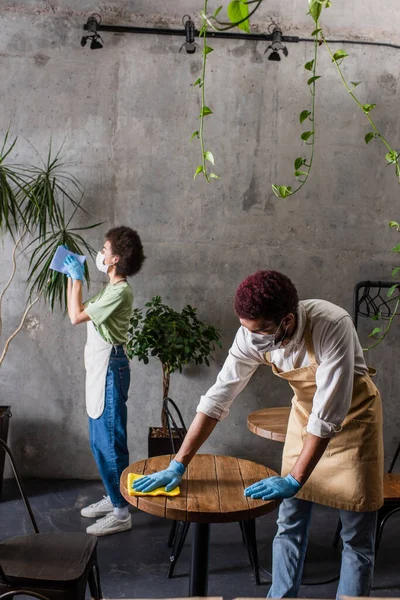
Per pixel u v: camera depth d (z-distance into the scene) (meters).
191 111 4.43
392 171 4.55
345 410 2.08
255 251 4.51
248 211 4.50
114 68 4.38
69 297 3.72
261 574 3.13
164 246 4.48
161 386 4.50
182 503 1.99
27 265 4.41
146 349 4.09
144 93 4.41
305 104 4.49
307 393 2.29
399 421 4.61
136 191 4.44
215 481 2.21
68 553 2.16
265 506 1.99
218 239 4.50
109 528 3.54
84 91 4.38
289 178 4.50
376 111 4.54
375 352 4.61
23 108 4.36
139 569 3.14
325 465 2.29
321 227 4.54
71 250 4.08
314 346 2.10
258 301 1.91
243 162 4.48
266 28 4.46
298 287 4.55
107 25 4.36
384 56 4.52
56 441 4.48
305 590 2.98
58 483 4.38
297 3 4.45
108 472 3.52
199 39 4.42
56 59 4.36
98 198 4.42
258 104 4.46
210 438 4.55
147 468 2.32
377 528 2.89
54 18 4.35
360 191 4.55
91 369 3.48
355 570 2.27
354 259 4.56
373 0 4.48
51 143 4.38
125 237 3.49
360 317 4.59
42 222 4.07
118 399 3.47
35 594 1.77
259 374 4.54
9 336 4.43
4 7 4.33
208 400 2.26
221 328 4.52
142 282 4.49
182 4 4.39
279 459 4.57
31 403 4.46
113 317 3.43
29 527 3.59
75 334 4.45
